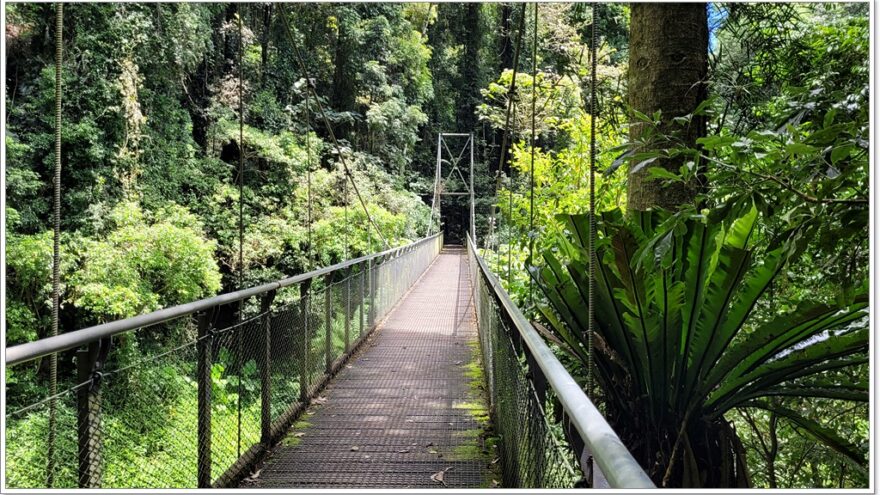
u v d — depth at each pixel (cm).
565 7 802
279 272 1298
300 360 346
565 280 197
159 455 187
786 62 295
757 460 303
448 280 1260
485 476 249
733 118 294
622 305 186
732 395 182
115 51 1006
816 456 291
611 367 200
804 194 131
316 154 1538
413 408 353
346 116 1870
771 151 137
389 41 2105
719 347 175
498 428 279
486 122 2867
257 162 1462
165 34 1157
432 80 2738
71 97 957
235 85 1468
